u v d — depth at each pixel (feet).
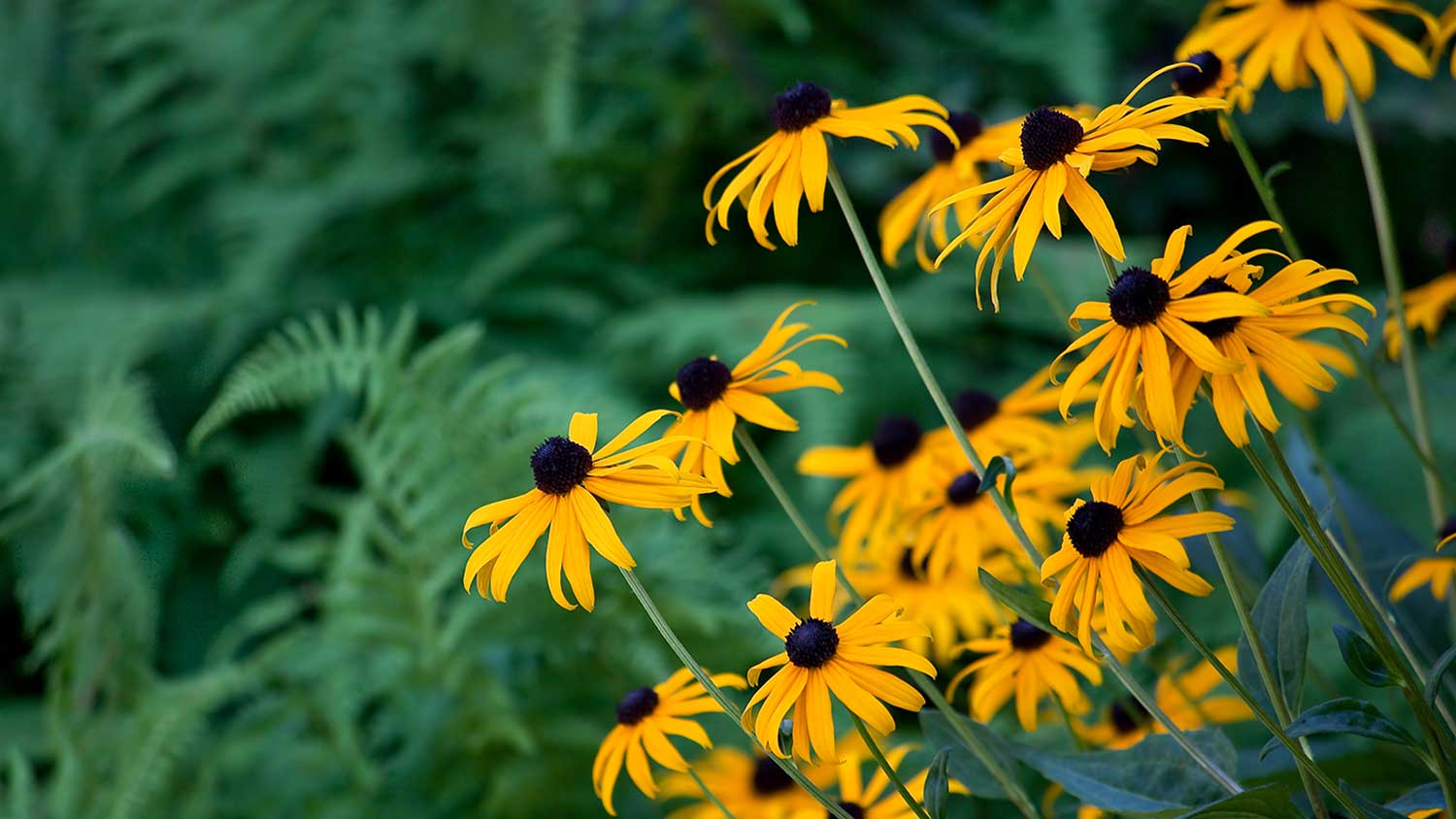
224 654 5.20
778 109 2.74
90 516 4.64
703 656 4.52
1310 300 2.50
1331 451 5.23
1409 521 4.82
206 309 6.49
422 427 4.73
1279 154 6.57
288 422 6.39
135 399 4.84
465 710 4.46
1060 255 5.83
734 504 5.85
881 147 6.41
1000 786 2.80
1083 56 6.26
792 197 2.70
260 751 4.64
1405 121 6.16
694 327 5.97
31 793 4.60
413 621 4.58
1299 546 2.68
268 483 5.95
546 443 2.65
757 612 2.66
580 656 4.58
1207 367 2.44
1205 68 2.92
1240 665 2.68
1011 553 3.13
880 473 3.36
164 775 4.31
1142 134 2.50
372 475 4.73
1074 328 2.71
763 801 3.18
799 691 2.59
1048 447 3.26
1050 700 3.06
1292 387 2.50
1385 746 2.89
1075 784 2.72
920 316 5.86
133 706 4.72
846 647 2.60
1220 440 5.35
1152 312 2.48
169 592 6.16
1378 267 6.48
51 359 6.31
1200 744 2.70
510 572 2.63
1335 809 2.78
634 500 2.61
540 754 4.49
